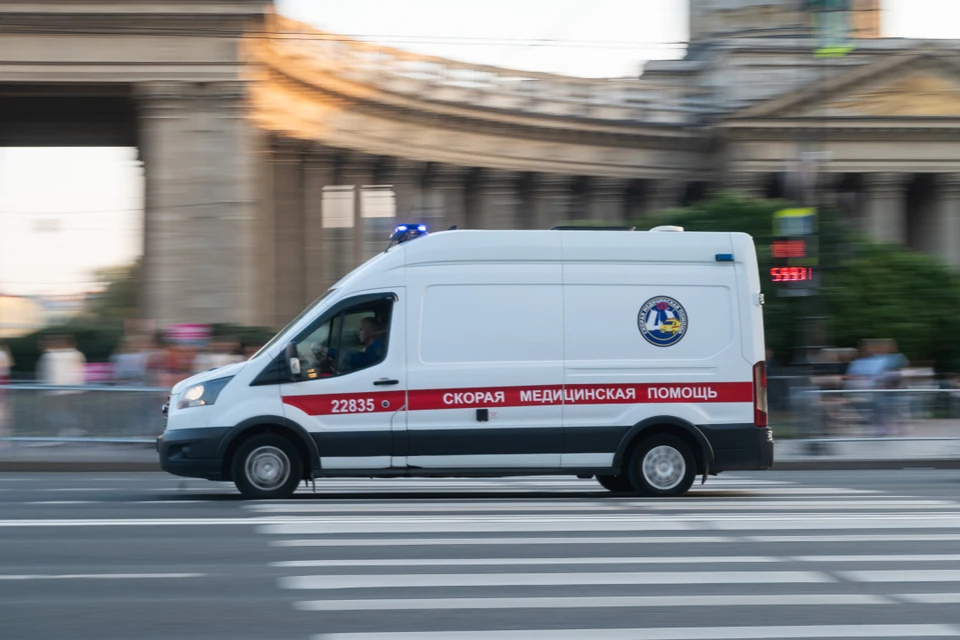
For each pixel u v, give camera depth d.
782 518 15.16
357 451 17.77
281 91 60.84
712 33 87.56
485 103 76.75
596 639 8.41
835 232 57.22
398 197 74.81
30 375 33.16
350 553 12.09
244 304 50.12
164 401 28.77
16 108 57.44
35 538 13.16
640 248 18.45
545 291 18.17
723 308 18.48
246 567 11.26
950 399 30.88
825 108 78.81
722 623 8.95
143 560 11.66
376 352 17.94
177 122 50.03
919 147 80.06
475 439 17.84
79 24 49.19
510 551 12.20
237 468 17.70
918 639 8.49
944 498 18.38
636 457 18.19
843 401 30.81
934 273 59.00
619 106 82.19
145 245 50.97
